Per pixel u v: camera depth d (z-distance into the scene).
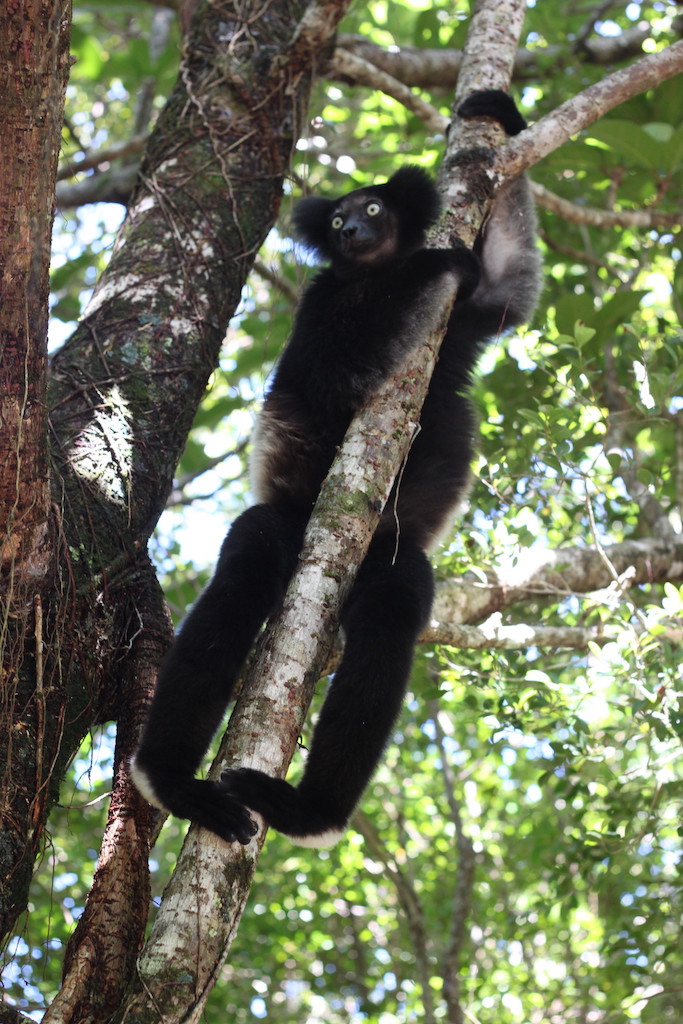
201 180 5.18
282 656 3.34
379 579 4.22
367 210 4.79
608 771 5.85
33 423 3.19
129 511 4.27
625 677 4.73
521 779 8.75
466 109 4.75
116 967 3.58
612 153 6.74
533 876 8.25
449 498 4.80
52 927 7.18
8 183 2.78
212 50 5.60
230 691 3.80
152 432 4.51
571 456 5.38
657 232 7.49
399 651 3.96
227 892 2.96
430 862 9.07
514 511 5.24
